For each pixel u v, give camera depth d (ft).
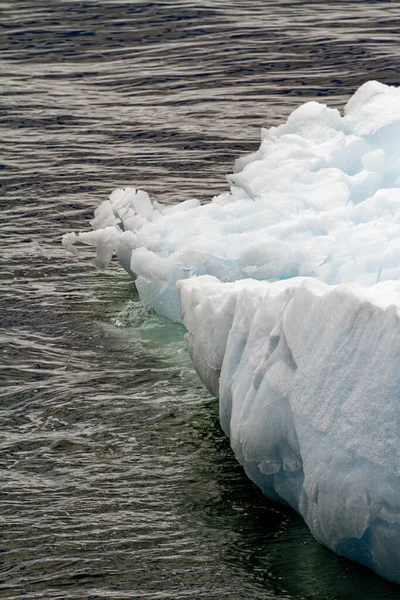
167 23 219.61
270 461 58.54
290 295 59.88
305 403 54.75
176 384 76.95
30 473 65.46
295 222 79.97
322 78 172.35
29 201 118.01
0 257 102.37
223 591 54.03
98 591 54.19
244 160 96.27
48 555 57.26
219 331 67.51
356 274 73.31
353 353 53.26
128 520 60.39
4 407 74.08
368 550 54.19
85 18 225.56
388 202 80.23
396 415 50.47
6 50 199.72
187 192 119.55
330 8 235.20
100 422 71.72
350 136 92.22
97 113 155.74
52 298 93.20
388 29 208.64
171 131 144.66
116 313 89.76
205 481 64.44
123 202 95.55
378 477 50.85
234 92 165.27
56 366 80.28
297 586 54.13
